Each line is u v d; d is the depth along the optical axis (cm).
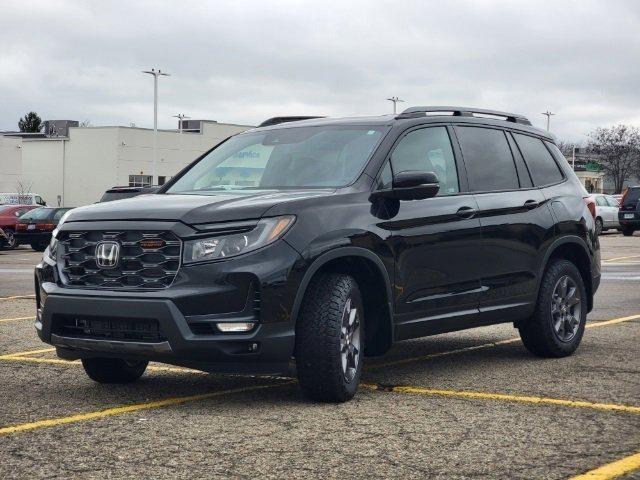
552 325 771
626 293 1340
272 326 560
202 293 552
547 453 472
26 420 551
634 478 429
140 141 7438
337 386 585
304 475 435
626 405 587
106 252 578
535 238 759
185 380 686
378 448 482
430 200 672
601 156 9312
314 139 690
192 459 463
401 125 682
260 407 584
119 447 486
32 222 3133
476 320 705
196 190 677
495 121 777
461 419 548
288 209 578
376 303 636
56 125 9169
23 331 968
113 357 588
